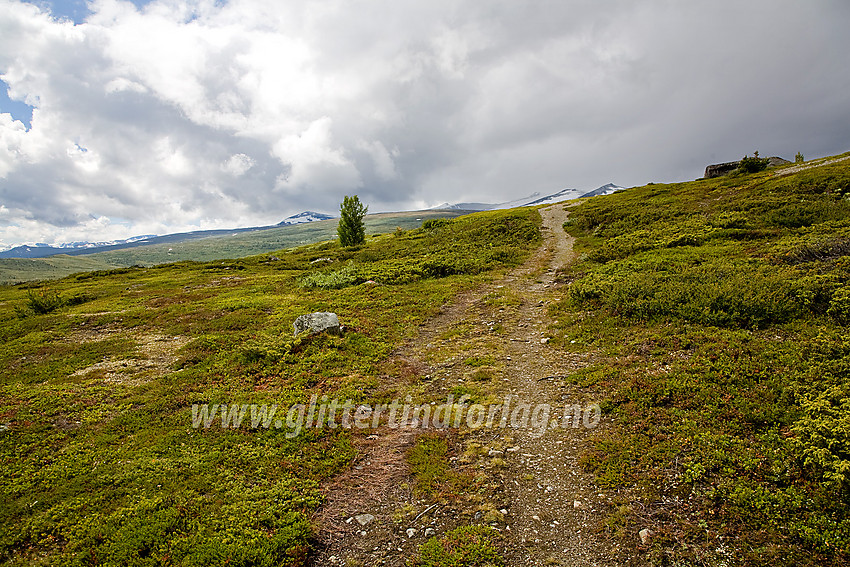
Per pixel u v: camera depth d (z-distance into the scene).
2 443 12.37
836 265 17.02
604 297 20.58
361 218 72.25
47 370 18.94
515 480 9.66
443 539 8.13
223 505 9.35
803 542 6.98
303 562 7.76
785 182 44.00
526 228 52.12
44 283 59.97
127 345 22.30
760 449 8.99
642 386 12.33
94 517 9.12
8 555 8.23
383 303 26.70
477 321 21.94
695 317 16.03
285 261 59.81
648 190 70.88
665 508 8.20
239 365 17.97
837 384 10.12
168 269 61.41
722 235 30.17
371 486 9.99
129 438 12.52
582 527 8.13
